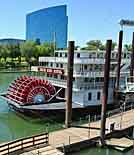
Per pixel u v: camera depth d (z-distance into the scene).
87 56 43.12
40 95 43.19
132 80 45.09
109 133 30.28
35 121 38.78
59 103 40.19
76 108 39.88
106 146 28.73
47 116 39.34
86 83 40.88
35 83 42.78
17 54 125.81
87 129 31.55
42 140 26.47
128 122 34.25
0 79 85.00
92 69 42.09
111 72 44.09
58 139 27.86
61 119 39.81
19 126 36.75
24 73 104.50
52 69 44.75
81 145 27.55
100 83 42.22
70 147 26.64
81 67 40.88
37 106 38.88
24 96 41.81
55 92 44.75
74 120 38.91
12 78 88.06
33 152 24.45
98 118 38.41
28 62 124.06
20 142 25.48
